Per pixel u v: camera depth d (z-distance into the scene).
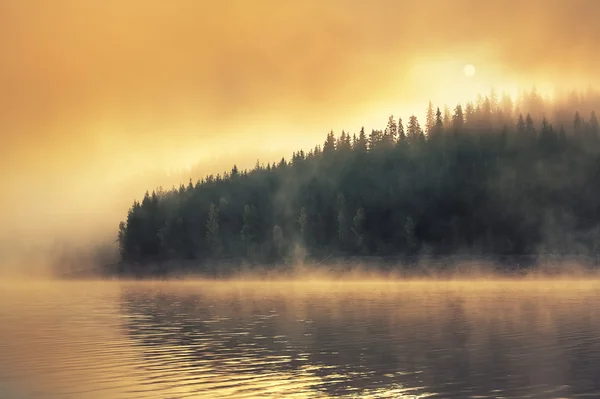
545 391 27.17
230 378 31.38
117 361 37.09
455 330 49.22
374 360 35.97
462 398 26.17
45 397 27.98
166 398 27.34
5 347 43.81
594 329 48.19
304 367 34.16
